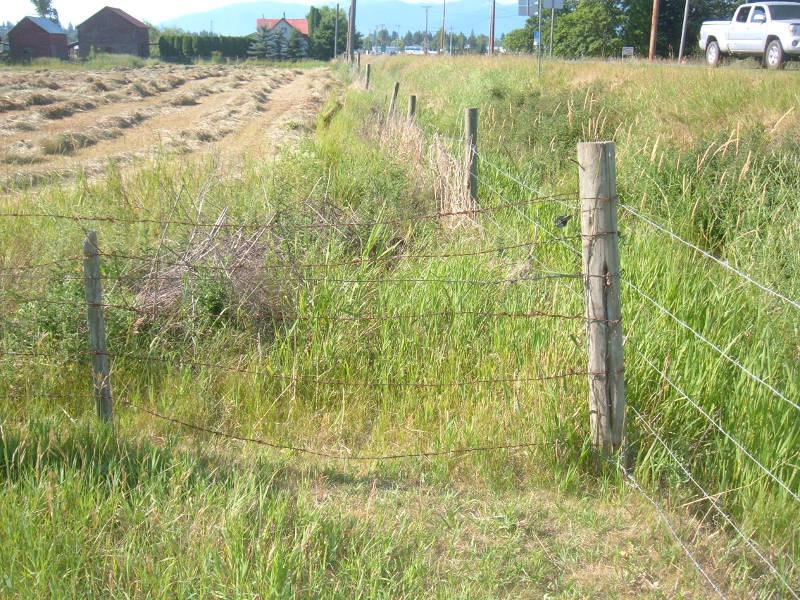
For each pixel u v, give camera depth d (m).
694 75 14.84
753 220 6.83
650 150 8.57
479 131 12.14
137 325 5.34
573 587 3.18
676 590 3.20
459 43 153.38
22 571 2.96
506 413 4.39
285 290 5.75
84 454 3.75
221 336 5.43
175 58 87.12
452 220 7.45
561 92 12.67
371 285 5.84
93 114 22.55
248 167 10.03
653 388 4.34
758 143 8.02
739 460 3.80
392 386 4.90
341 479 4.01
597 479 3.94
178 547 3.17
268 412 4.73
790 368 4.28
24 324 5.31
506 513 3.65
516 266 6.06
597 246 3.75
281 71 55.12
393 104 13.25
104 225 7.23
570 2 63.25
